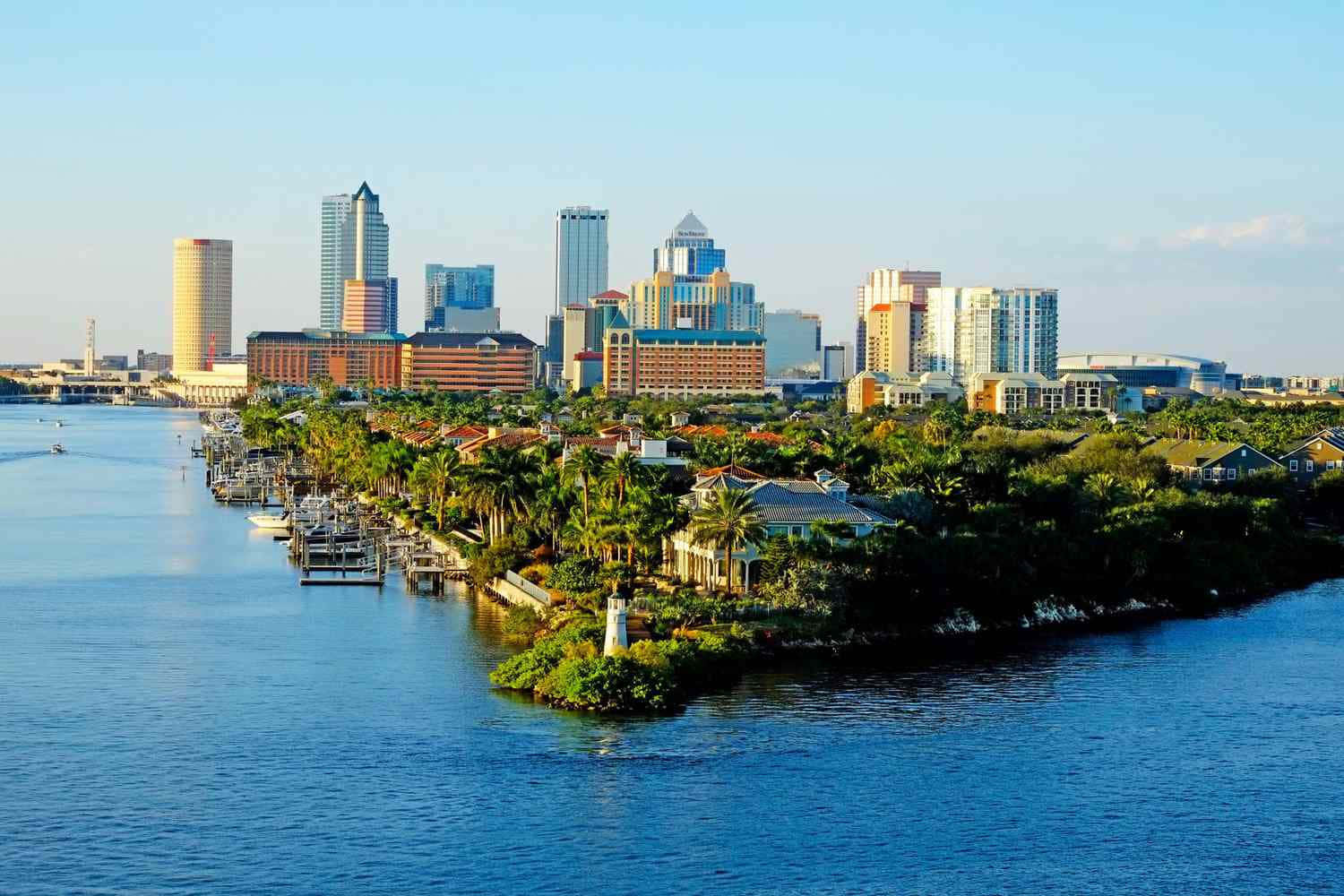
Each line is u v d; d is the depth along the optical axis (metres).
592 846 127.00
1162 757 151.00
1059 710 166.00
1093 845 129.50
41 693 171.00
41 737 153.75
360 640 199.88
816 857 125.81
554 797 137.38
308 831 129.50
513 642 198.12
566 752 149.38
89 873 121.19
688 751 149.88
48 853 124.75
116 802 135.62
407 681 176.50
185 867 122.38
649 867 123.44
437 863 123.56
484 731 155.62
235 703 166.50
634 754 148.88
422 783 140.25
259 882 119.94
